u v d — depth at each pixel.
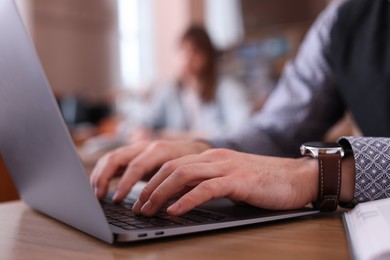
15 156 0.59
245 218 0.51
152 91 4.41
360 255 0.36
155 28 4.60
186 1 4.46
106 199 0.68
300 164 0.59
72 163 0.43
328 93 1.06
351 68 1.03
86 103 4.00
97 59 4.30
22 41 0.42
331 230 0.49
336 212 0.58
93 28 4.28
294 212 0.54
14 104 0.49
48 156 0.48
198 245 0.44
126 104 4.38
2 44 0.46
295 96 1.04
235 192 0.52
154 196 0.51
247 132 0.93
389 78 0.98
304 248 0.42
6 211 0.66
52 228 0.54
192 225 0.47
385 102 0.99
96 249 0.43
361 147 0.58
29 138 0.50
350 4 1.08
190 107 3.35
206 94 3.31
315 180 0.57
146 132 2.67
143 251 0.42
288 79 1.10
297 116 1.01
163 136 2.65
